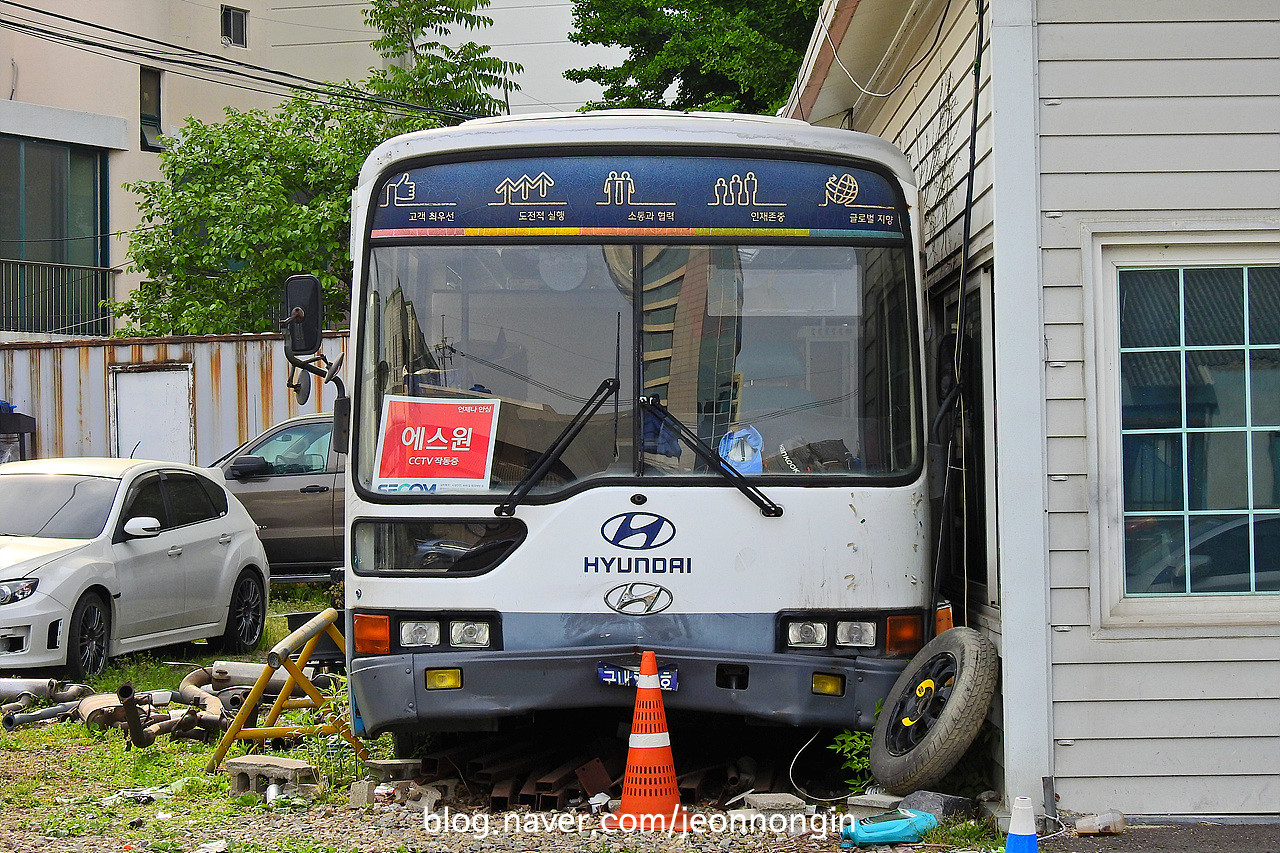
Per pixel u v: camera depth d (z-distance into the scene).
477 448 6.61
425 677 6.45
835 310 6.75
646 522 6.49
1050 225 6.33
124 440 19.44
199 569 12.38
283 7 31.81
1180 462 6.36
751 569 6.49
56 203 26.72
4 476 11.92
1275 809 6.20
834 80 10.73
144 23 28.38
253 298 23.38
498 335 6.71
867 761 6.59
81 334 26.92
